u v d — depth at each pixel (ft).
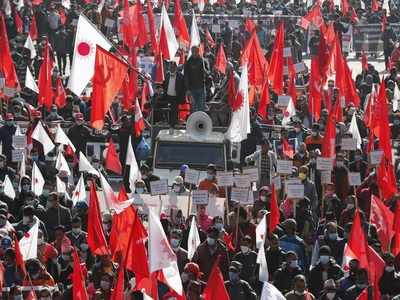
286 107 257.96
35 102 282.56
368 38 412.36
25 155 207.72
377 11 421.59
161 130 226.17
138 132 233.55
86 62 207.51
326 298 157.07
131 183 198.49
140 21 338.54
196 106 228.22
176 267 140.56
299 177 195.52
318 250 172.04
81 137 237.25
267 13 415.44
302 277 151.43
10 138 225.76
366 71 315.17
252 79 264.93
